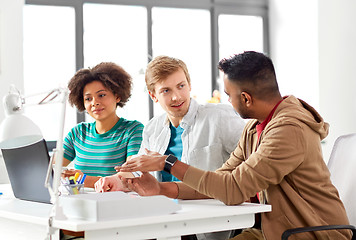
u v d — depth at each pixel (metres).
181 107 2.20
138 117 4.47
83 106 2.71
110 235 1.41
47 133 4.17
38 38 4.22
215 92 4.36
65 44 4.30
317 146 1.75
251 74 1.80
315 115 1.84
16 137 1.58
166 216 1.47
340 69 4.71
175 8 4.69
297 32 4.82
